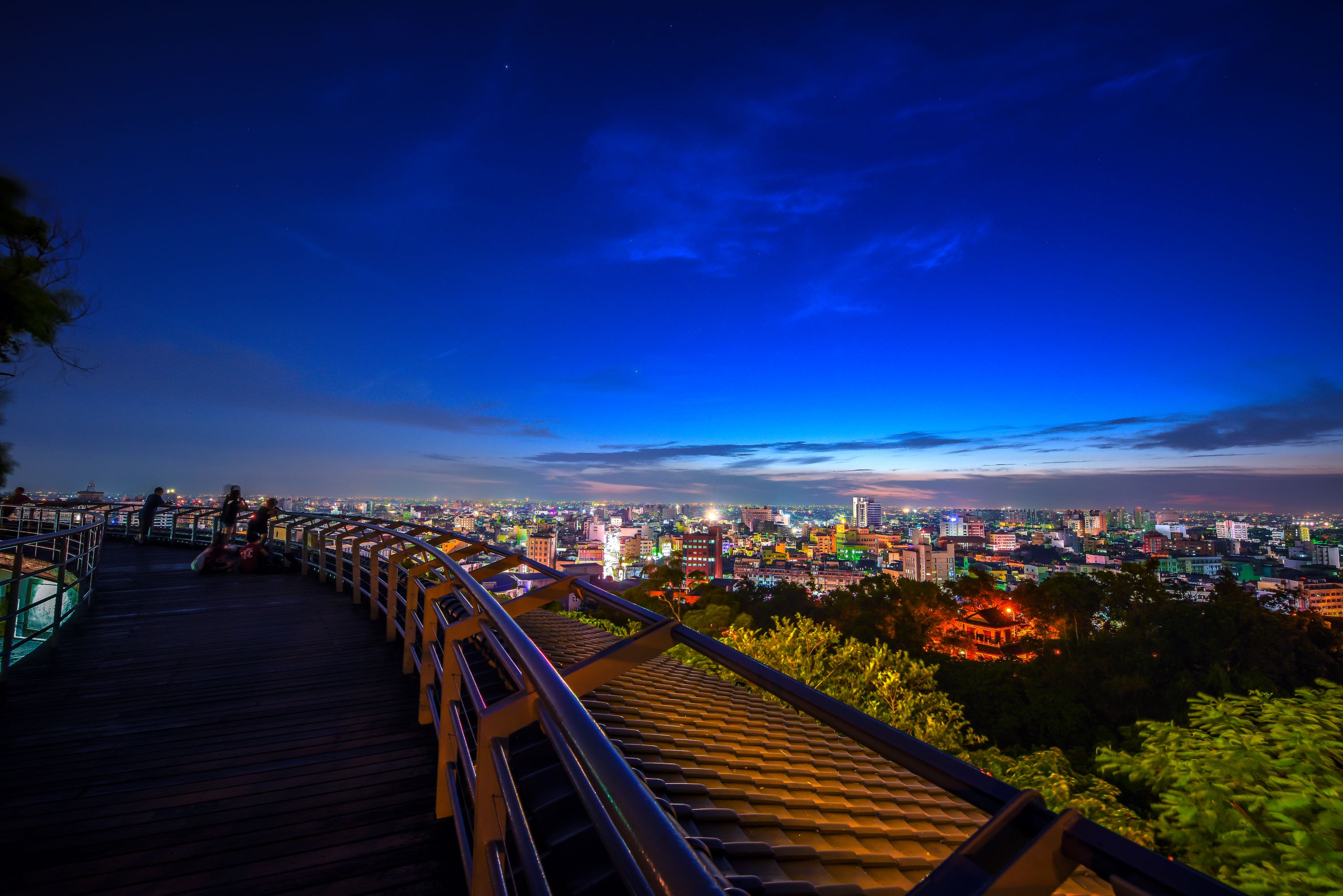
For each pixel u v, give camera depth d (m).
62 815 3.41
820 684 12.68
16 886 2.80
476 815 1.86
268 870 2.94
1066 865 0.80
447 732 3.29
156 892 2.78
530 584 5.51
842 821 3.32
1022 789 0.94
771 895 2.13
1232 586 34.16
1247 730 4.52
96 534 9.52
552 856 2.03
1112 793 6.47
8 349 10.26
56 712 4.95
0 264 9.65
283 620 8.20
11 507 12.34
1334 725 4.10
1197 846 4.27
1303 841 3.49
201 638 7.23
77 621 7.76
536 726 2.89
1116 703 29.00
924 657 34.06
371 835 3.24
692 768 3.27
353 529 10.23
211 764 4.06
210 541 16.81
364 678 5.84
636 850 0.80
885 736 1.16
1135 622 33.72
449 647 3.25
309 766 4.04
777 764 4.04
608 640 7.84
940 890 0.75
